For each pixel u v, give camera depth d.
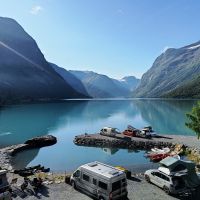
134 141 58.84
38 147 61.22
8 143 67.50
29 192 27.95
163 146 55.97
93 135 68.06
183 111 155.38
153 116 132.12
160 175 29.22
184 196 27.47
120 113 151.00
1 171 26.00
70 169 43.44
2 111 152.25
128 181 31.62
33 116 130.88
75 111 162.62
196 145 53.62
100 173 25.66
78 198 26.59
